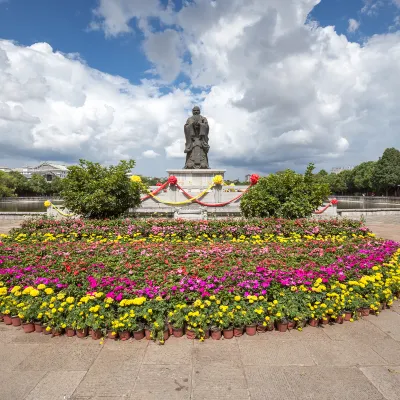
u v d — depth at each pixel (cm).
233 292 459
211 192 1862
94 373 350
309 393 318
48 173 10181
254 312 438
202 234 933
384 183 5847
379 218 2106
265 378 341
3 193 5769
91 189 1128
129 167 1202
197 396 313
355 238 885
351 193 8006
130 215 1512
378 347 406
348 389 324
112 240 866
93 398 311
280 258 614
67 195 1147
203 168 2198
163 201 1822
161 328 418
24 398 311
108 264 572
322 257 620
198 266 550
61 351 396
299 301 468
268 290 473
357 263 587
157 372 351
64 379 340
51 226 962
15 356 387
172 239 895
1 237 871
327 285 500
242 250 665
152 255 631
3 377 346
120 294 444
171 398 310
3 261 592
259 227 960
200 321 418
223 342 416
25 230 921
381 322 480
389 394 317
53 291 473
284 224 959
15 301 463
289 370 356
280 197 1104
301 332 445
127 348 402
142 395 314
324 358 380
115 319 425
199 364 366
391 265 598
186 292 459
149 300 443
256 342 416
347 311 484
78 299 461
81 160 1186
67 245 736
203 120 2245
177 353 389
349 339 427
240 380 338
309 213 1102
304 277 493
